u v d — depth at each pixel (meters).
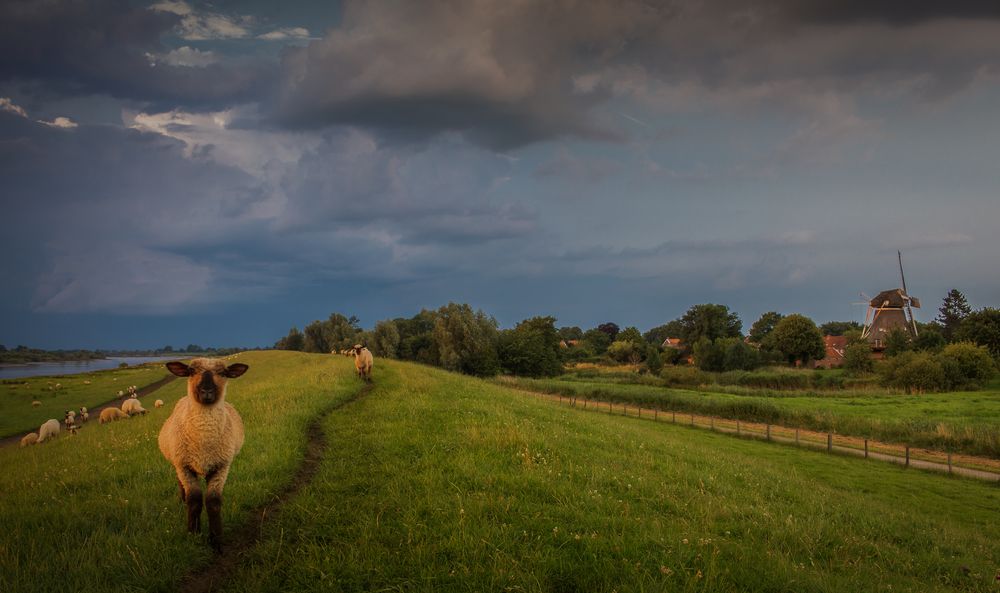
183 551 7.35
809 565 9.05
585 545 7.75
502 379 85.88
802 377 79.81
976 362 68.69
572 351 165.25
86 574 6.52
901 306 118.38
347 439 14.92
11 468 14.20
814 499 16.08
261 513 9.34
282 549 7.72
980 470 31.36
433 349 104.31
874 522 14.09
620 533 8.53
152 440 14.63
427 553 7.27
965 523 19.84
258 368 66.69
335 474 11.45
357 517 8.74
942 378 66.19
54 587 6.20
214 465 7.98
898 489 25.38
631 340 164.00
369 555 7.29
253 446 13.05
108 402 55.94
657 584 6.56
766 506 13.68
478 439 14.42
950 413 48.34
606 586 6.54
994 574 10.56
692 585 6.59
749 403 53.97
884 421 44.25
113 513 8.61
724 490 14.77
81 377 87.56
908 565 10.44
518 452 13.52
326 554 7.33
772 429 46.78
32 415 48.66
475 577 6.66
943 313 150.12
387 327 115.31
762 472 20.59
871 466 31.59
